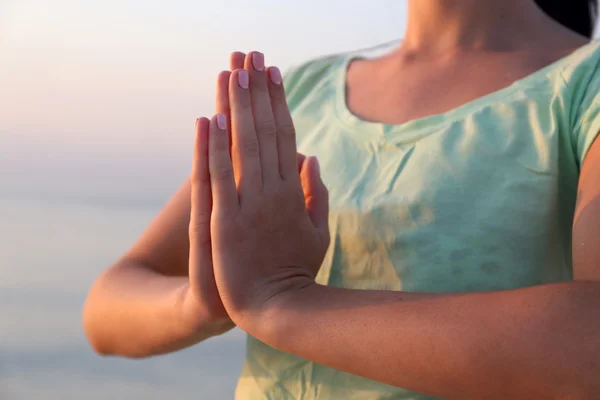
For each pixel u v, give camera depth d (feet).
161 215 3.94
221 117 2.91
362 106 3.71
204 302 2.97
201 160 2.95
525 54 3.47
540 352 2.28
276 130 3.01
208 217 2.95
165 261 3.82
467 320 2.42
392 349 2.50
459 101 3.40
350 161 3.50
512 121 3.18
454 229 3.13
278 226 2.93
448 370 2.40
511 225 3.09
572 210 3.14
